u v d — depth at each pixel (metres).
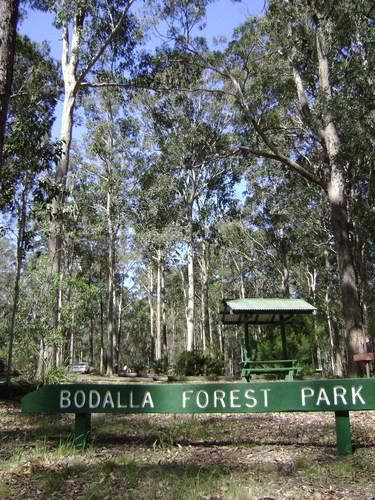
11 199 13.31
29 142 12.32
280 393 6.01
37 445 6.54
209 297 52.94
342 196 18.88
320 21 18.61
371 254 30.14
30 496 4.50
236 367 56.19
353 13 17.75
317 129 19.56
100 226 33.34
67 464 5.54
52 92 20.17
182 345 71.94
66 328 14.52
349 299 18.00
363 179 23.75
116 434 7.73
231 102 28.55
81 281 14.42
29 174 13.34
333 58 19.53
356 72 17.14
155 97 30.11
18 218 13.47
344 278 18.23
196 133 30.02
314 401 5.96
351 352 17.53
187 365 23.31
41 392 6.17
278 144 26.00
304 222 30.98
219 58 20.50
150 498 4.38
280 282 48.22
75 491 4.63
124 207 33.09
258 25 19.70
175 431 7.73
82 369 36.06
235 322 19.70
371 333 25.23
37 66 21.41
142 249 39.59
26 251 13.54
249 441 7.06
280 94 22.56
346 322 17.95
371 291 30.41
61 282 13.72
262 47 20.27
